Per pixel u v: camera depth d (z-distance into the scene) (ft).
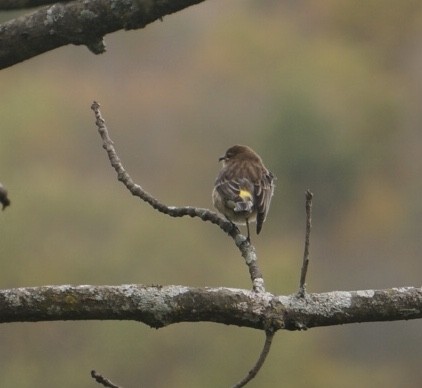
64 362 71.56
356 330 91.81
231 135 127.03
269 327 15.66
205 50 137.90
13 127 108.17
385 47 150.82
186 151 122.21
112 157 18.90
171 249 79.77
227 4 148.46
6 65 18.08
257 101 129.80
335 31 151.74
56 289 15.60
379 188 127.34
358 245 114.83
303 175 123.54
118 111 123.85
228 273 79.51
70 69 133.39
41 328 73.51
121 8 17.54
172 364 71.26
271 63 135.03
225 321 15.72
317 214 122.01
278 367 72.38
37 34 17.79
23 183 86.58
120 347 71.51
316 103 125.70
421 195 129.59
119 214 82.48
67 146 111.45
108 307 15.58
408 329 90.43
